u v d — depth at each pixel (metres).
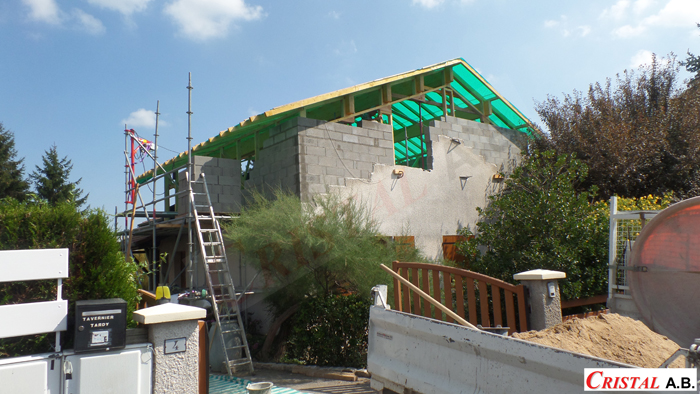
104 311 3.19
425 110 11.35
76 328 3.10
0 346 3.22
